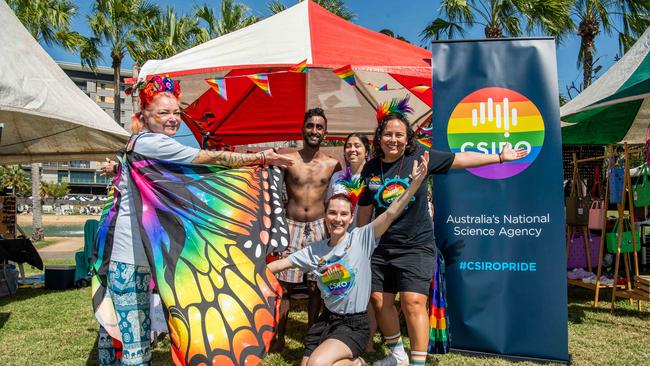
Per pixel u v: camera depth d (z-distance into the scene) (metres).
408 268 3.19
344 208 3.02
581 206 6.25
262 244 2.88
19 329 4.73
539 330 3.61
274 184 3.20
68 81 6.27
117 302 2.61
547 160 3.69
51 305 5.95
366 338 2.96
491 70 3.83
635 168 7.61
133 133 2.79
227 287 2.66
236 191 2.91
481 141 3.80
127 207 2.67
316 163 4.18
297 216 4.09
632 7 13.69
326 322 3.03
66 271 7.29
